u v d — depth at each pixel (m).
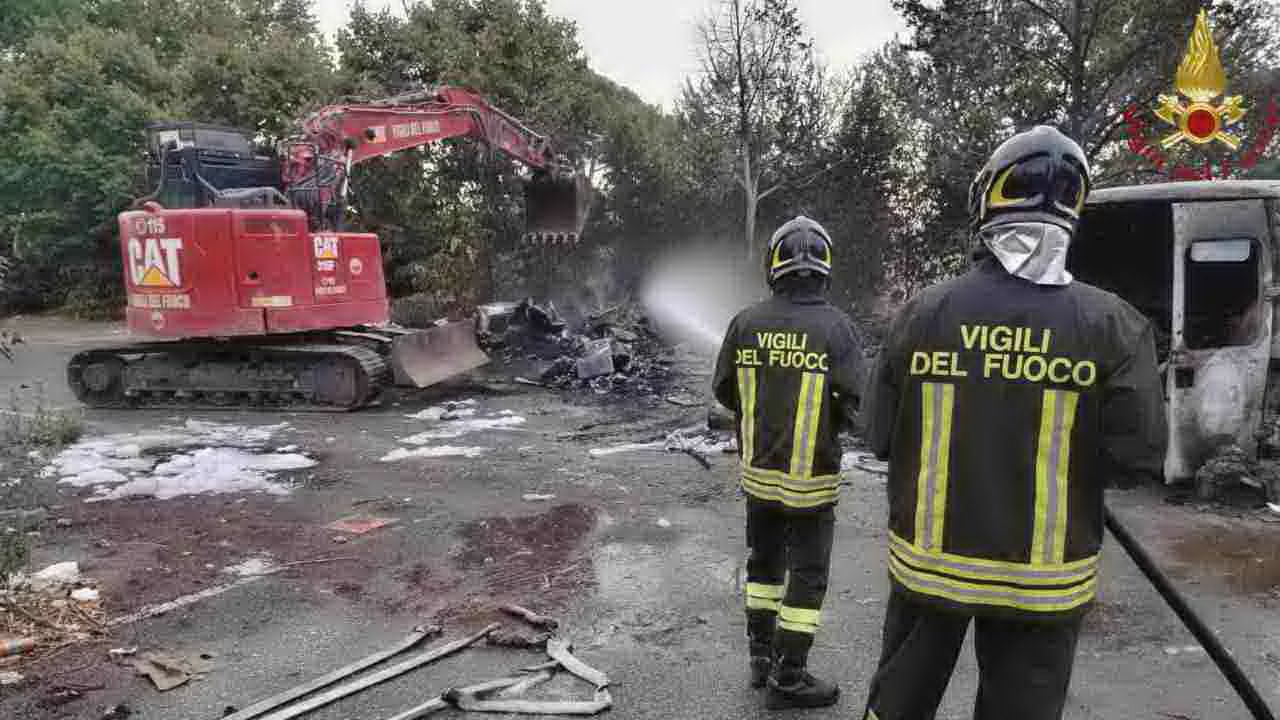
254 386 11.02
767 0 21.09
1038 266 1.87
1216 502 6.08
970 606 1.90
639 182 23.77
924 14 16.97
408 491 6.94
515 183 22.66
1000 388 1.87
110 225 25.83
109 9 32.97
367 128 12.38
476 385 12.57
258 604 4.63
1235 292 7.60
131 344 11.90
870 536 5.61
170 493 6.88
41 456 7.68
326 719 3.42
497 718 3.40
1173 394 6.29
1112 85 15.98
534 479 7.28
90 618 4.43
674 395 11.57
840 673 3.73
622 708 3.46
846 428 3.32
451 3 24.25
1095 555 1.88
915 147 19.89
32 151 25.00
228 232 10.27
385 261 23.62
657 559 5.27
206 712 3.51
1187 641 3.97
